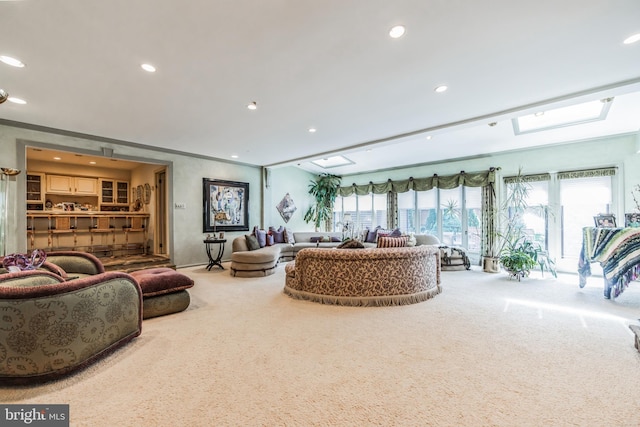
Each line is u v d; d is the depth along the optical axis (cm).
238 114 377
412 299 341
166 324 275
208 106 348
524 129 493
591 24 203
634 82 285
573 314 303
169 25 200
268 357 210
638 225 359
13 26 197
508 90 309
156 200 679
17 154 395
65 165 682
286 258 678
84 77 272
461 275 520
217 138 495
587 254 390
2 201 355
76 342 185
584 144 507
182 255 595
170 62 248
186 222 601
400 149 618
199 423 141
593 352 216
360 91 311
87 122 403
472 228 644
